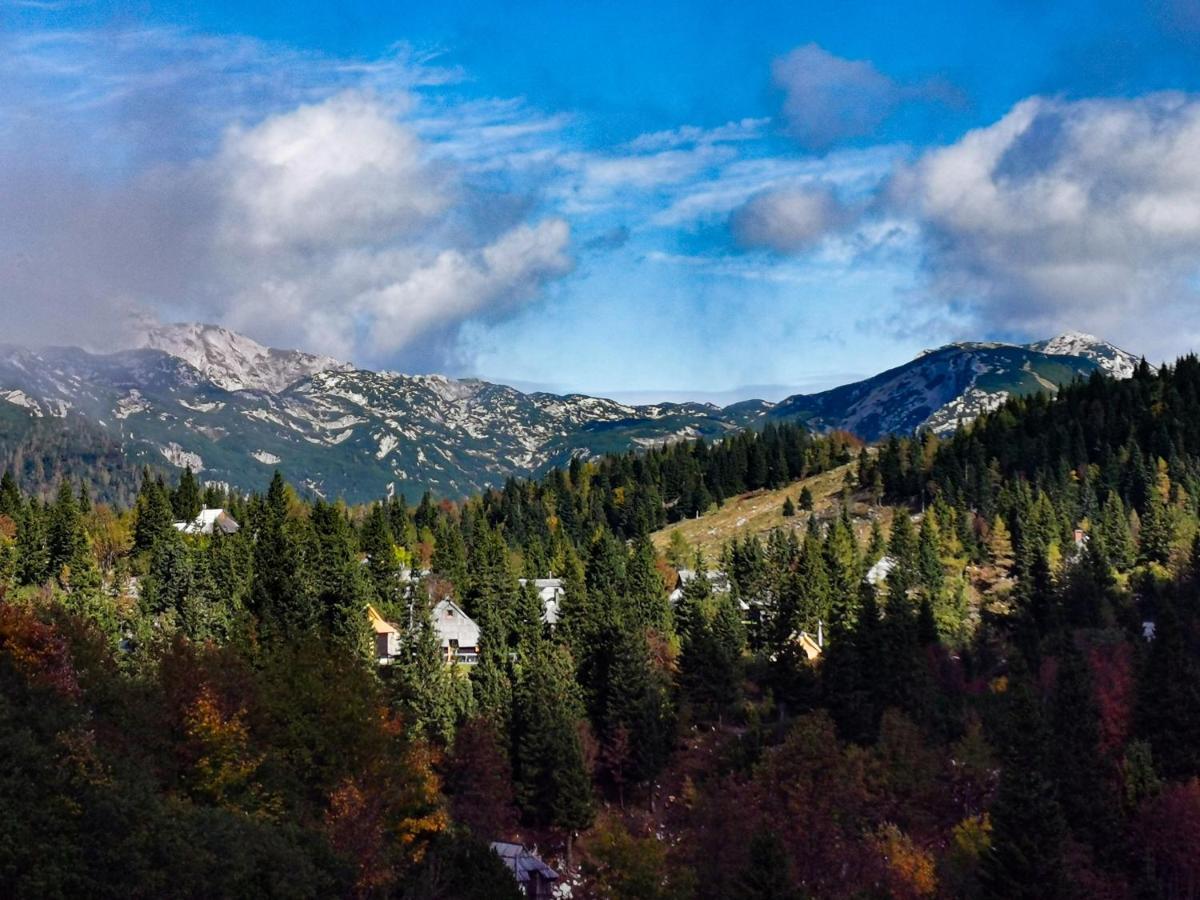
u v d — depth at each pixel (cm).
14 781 4469
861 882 8394
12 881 4153
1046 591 15062
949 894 8294
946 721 11431
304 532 17150
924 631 13900
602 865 8344
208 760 6347
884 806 9369
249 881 5128
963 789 9762
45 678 5669
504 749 10400
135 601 14388
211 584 13450
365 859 6328
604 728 11606
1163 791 8931
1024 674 12231
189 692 6869
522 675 11619
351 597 12206
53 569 15988
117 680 6438
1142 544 19162
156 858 4738
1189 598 14312
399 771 7319
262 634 10488
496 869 7056
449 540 19638
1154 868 8644
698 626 13075
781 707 12000
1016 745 9169
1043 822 7925
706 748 11025
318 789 7112
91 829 4600
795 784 8919
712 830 8744
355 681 7756
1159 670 10044
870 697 11681
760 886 6938
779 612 15425
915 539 19100
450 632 14712
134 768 5366
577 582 15675
